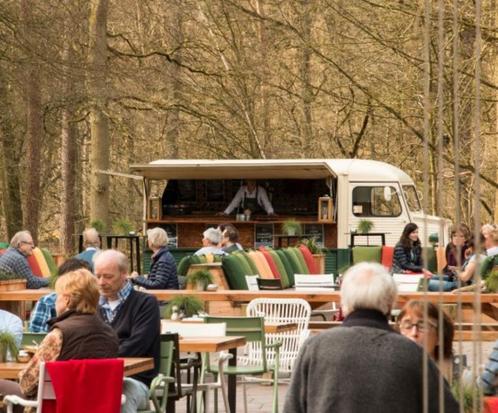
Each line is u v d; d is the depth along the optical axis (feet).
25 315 58.03
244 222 102.89
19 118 112.27
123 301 33.58
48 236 162.61
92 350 28.91
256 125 140.36
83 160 155.63
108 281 33.45
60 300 29.99
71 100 102.17
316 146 141.28
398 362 20.13
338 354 20.34
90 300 29.40
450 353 22.93
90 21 113.09
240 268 64.34
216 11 126.31
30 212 108.58
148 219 103.91
